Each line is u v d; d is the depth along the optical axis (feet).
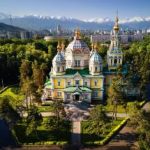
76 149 314.55
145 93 480.64
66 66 488.44
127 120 380.58
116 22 482.69
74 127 363.56
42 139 332.39
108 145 322.55
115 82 427.74
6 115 336.08
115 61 481.46
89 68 465.47
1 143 327.47
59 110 347.56
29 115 335.26
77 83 458.09
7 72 598.34
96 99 460.55
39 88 484.74
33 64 551.59
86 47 479.00
